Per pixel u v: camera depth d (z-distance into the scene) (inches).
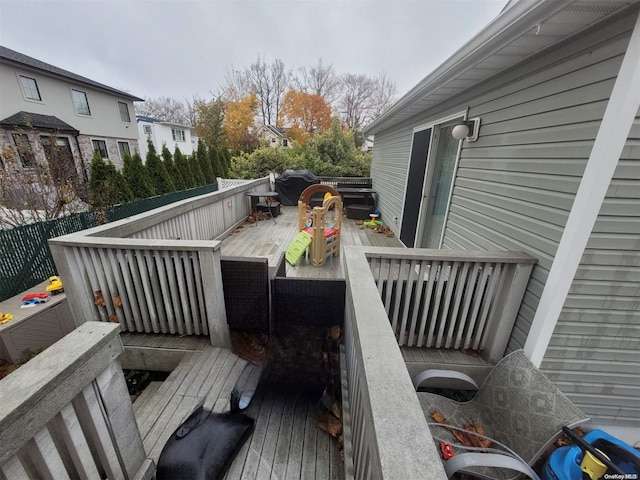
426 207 163.5
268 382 73.6
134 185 279.7
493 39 69.9
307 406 68.5
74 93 522.6
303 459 57.9
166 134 922.7
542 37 66.1
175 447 56.2
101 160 241.0
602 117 58.7
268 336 87.1
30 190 194.1
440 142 149.3
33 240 139.3
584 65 62.2
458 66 88.7
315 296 86.2
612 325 70.3
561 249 67.9
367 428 32.3
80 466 38.5
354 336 46.3
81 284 87.1
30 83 459.5
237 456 58.1
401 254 78.7
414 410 27.2
